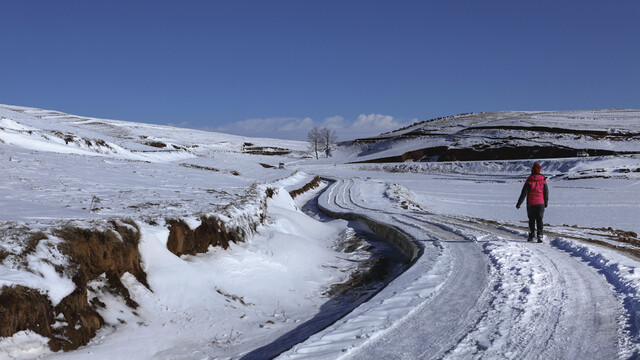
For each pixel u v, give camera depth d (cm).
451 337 472
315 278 1030
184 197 1206
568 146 9181
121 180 1492
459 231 1349
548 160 7575
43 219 673
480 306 576
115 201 995
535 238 1138
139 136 11975
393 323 518
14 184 1118
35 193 1009
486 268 802
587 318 511
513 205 3584
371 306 590
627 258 790
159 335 576
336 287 998
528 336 465
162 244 739
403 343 460
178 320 632
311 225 1709
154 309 633
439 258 919
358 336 479
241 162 6894
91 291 582
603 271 736
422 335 482
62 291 516
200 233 858
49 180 1261
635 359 395
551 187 5216
